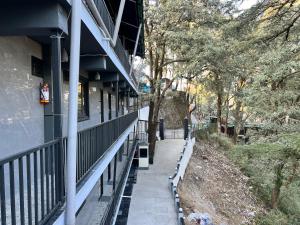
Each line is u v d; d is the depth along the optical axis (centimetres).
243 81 2619
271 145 1252
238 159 1544
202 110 4919
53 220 351
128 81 1562
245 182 2342
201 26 1998
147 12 2116
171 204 1412
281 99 1433
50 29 411
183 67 2134
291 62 1217
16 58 554
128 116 1602
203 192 1920
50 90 664
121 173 1314
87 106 1134
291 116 1493
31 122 596
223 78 2098
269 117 1494
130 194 1541
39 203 436
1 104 503
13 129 535
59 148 387
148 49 2444
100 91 1414
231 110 3719
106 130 744
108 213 805
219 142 3247
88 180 516
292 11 1180
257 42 1241
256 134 1716
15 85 549
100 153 655
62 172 391
